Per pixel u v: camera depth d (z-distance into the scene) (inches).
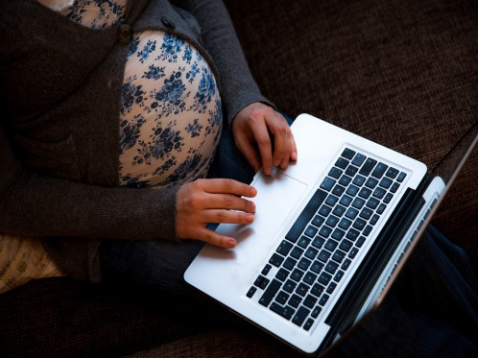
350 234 31.3
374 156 33.5
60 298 37.6
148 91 31.1
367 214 31.8
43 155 32.2
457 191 37.8
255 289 30.7
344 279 30.1
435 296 33.8
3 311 37.4
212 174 39.2
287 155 34.2
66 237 34.9
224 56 38.9
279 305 30.0
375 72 41.8
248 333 34.7
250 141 37.3
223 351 34.0
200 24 39.9
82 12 29.6
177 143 33.0
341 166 33.6
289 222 32.5
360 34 43.3
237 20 47.2
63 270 35.7
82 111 30.6
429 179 32.7
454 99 39.4
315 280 30.3
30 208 32.3
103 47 29.9
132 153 32.0
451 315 33.9
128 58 30.8
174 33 32.7
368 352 31.9
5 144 30.8
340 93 41.9
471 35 41.1
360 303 29.3
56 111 30.5
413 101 40.1
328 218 32.0
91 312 37.2
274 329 29.4
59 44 28.7
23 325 37.0
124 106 30.7
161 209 32.7
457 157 29.9
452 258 35.7
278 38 45.2
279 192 33.7
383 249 30.7
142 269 34.7
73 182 33.2
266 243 32.0
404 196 32.0
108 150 31.5
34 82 29.2
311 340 28.7
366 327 31.7
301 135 35.3
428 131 39.0
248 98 37.3
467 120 38.6
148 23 31.6
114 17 30.7
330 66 42.9
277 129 34.9
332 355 33.4
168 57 31.9
